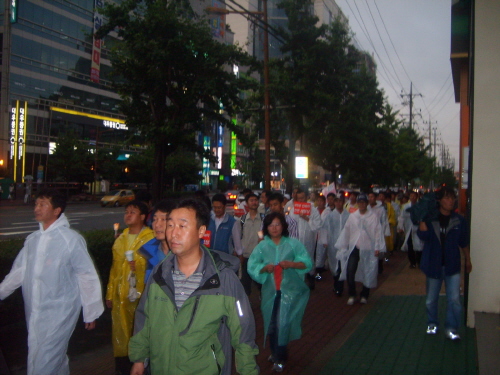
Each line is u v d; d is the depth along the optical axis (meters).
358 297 9.50
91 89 56.12
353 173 29.16
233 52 12.87
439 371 5.55
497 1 6.87
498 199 6.81
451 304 6.50
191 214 3.21
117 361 5.21
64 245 4.35
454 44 14.16
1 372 4.72
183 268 3.27
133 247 5.21
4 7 46.16
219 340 3.21
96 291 4.49
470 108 7.27
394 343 6.58
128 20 12.06
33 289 4.27
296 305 5.72
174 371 3.04
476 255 6.88
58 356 4.26
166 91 12.27
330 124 21.75
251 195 8.73
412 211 6.67
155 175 12.71
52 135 51.38
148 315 3.24
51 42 50.53
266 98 17.47
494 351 5.48
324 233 10.44
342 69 20.94
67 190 47.56
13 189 44.56
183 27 12.04
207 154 13.27
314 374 5.59
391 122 35.41
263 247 5.87
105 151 49.53
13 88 47.38
